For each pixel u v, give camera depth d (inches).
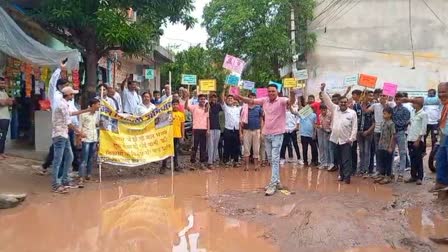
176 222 276.7
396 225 264.8
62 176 351.6
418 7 876.6
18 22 474.3
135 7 452.4
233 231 259.6
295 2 874.1
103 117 396.2
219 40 928.3
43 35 548.1
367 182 401.4
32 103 552.4
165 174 434.6
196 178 417.7
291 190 362.6
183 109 472.1
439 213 296.0
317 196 339.0
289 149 538.9
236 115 488.7
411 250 227.5
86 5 433.1
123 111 478.6
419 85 876.0
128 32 427.2
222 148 510.9
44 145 480.7
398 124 391.2
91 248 231.0
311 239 241.3
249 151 470.0
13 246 230.7
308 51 900.6
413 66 876.6
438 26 872.3
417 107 387.9
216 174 440.1
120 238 247.0
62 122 339.3
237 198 335.0
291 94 392.5
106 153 396.8
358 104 431.5
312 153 496.4
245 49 884.0
